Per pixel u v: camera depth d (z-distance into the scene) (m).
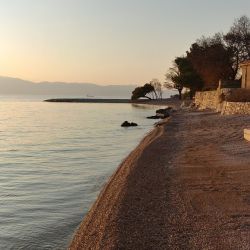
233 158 20.61
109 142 40.91
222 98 62.62
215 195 13.84
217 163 19.55
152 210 12.57
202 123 45.91
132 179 17.34
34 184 20.25
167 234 10.41
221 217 11.48
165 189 15.16
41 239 12.30
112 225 11.44
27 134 51.78
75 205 15.97
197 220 11.34
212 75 85.38
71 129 59.56
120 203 13.57
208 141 28.98
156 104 172.12
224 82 70.12
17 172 23.78
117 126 64.50
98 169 24.23
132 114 103.38
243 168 17.89
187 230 10.60
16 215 14.87
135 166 20.59
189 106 97.31
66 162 27.56
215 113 61.56
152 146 28.47
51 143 40.75
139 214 12.23
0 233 12.94
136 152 26.77
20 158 30.02
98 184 19.73
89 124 70.00
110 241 10.26
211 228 10.63
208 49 87.50
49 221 14.02
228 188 14.66
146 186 15.86
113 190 16.03
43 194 18.05
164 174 17.97
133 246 9.77
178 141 30.98
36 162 27.81
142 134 49.66
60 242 11.96
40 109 138.75
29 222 13.98
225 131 34.69
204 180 16.17
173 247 9.52
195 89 110.06
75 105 186.25
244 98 54.19
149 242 9.95
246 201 12.95
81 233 11.53
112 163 26.61
